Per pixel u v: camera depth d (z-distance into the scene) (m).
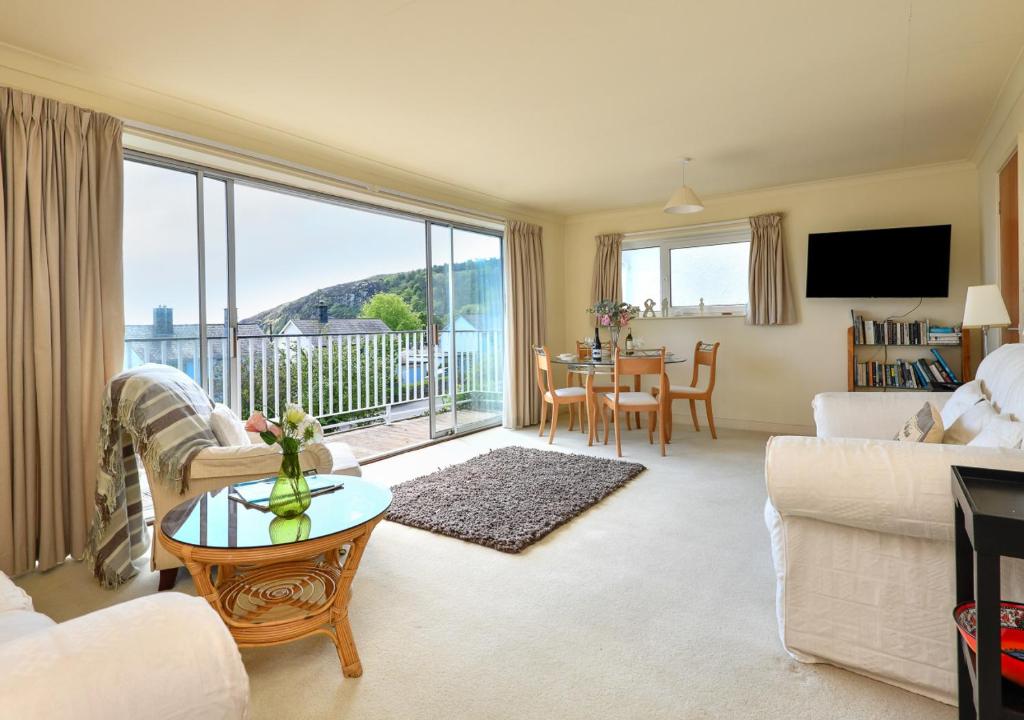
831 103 3.23
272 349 4.74
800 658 1.71
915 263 4.50
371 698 1.58
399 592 2.21
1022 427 1.56
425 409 6.18
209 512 1.83
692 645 1.82
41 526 2.48
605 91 3.01
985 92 3.10
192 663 0.73
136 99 2.95
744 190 5.25
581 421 5.54
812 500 1.57
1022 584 1.37
